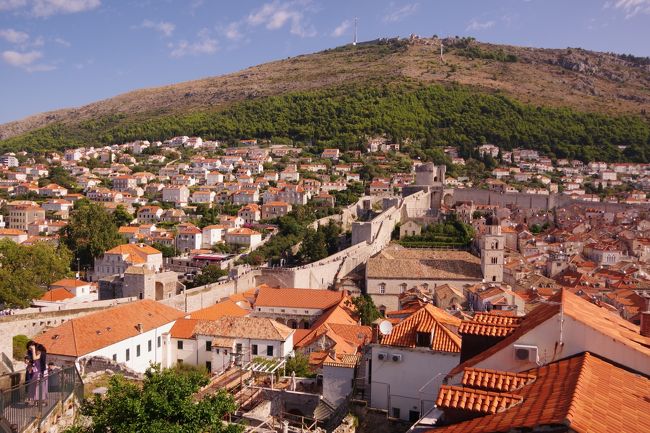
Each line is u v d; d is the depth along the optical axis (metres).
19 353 67.69
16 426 26.67
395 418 36.25
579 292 120.94
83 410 30.34
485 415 19.05
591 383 18.56
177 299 105.12
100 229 180.25
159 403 26.58
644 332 27.95
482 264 129.38
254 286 133.25
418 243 169.75
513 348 23.09
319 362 65.06
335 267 146.50
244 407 44.44
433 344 37.22
